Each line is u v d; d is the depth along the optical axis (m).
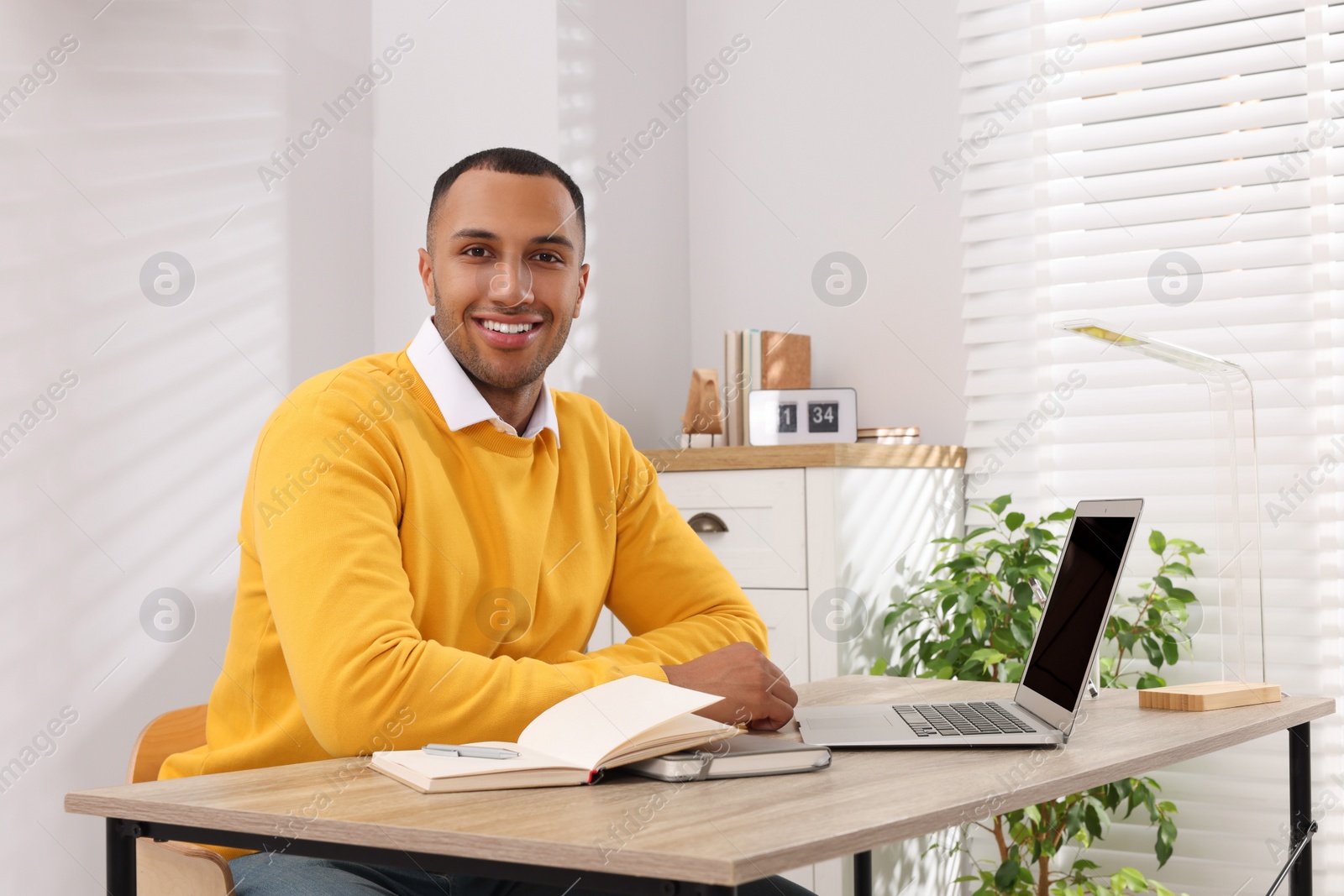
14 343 1.90
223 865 0.99
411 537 1.25
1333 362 2.29
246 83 2.39
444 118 2.71
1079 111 2.53
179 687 2.18
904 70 2.77
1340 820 2.23
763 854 0.66
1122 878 2.17
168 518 2.17
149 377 2.14
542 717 0.98
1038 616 2.21
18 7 1.93
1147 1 2.47
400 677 1.02
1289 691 2.28
